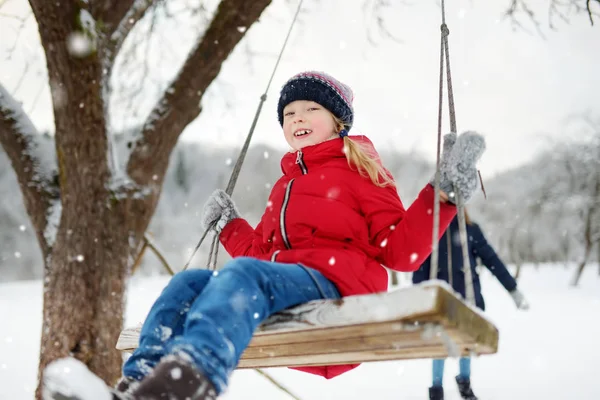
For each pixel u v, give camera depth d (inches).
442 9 89.4
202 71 179.6
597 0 173.6
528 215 1024.2
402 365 231.5
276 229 86.6
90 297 157.2
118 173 170.7
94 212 162.1
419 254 78.0
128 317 361.4
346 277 75.8
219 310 60.4
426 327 55.8
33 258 918.4
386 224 83.0
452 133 77.3
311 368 87.7
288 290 67.6
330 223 83.0
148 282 708.7
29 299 493.4
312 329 61.9
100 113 162.4
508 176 1072.2
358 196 85.9
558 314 364.2
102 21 176.6
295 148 99.3
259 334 66.4
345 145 90.4
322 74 101.4
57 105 159.8
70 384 47.3
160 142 176.6
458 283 165.9
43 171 177.3
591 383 178.9
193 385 53.5
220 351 57.3
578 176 957.8
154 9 221.1
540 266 1099.3
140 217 169.2
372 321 56.7
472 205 1075.9
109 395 49.2
